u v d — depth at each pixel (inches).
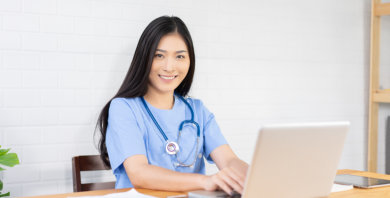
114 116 67.2
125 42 101.9
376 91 132.7
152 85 72.1
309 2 127.3
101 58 99.6
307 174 47.8
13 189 91.8
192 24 109.7
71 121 97.0
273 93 122.1
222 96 114.2
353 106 136.3
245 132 118.0
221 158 73.2
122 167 65.6
